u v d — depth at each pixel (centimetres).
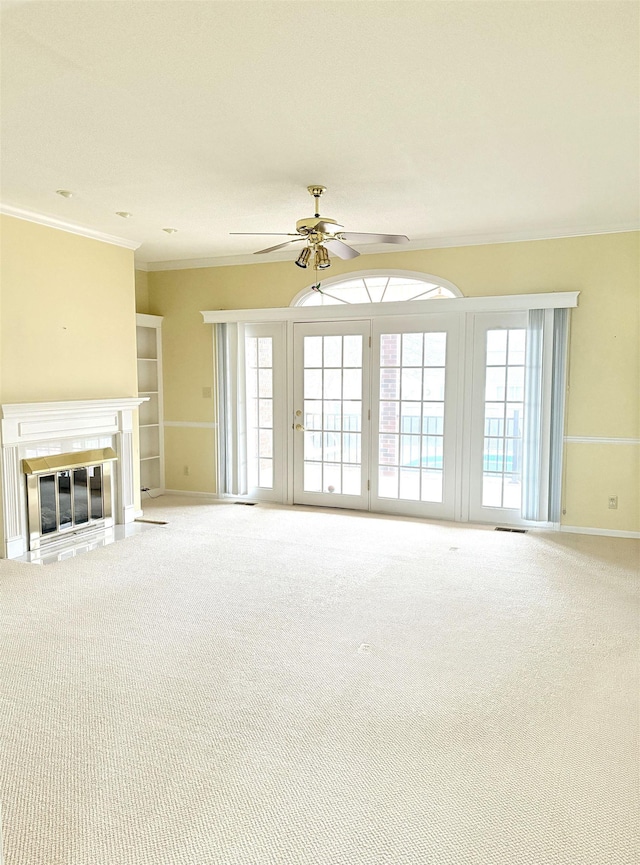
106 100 273
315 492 646
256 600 374
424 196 426
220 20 209
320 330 625
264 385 661
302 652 305
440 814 193
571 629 333
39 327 477
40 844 180
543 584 404
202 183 395
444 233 543
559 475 535
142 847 179
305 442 646
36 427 474
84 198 429
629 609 361
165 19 208
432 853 177
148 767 216
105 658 298
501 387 558
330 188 406
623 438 518
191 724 243
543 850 179
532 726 242
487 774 213
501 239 541
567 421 532
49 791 204
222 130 308
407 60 238
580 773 214
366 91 265
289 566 440
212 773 213
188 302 681
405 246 575
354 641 318
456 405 574
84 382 520
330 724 243
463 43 226
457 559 457
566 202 442
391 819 191
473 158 350
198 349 682
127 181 390
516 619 346
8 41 223
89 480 532
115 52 231
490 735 236
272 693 267
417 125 303
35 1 197
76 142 324
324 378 629
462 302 556
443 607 364
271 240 568
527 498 544
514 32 218
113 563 446
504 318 551
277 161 354
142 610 358
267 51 230
